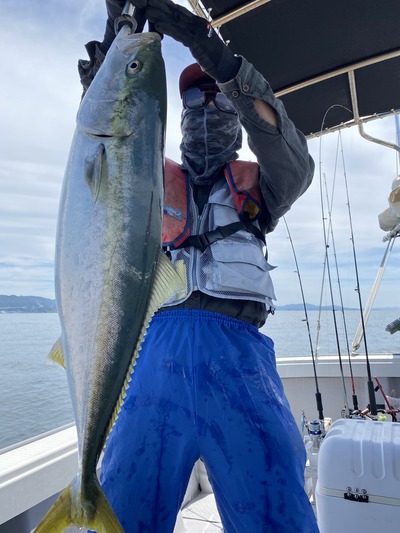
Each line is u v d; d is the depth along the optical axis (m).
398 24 2.62
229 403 1.35
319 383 3.89
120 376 1.26
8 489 1.81
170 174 1.68
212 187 1.69
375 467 1.86
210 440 1.33
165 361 1.43
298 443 1.40
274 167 1.51
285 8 2.51
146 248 1.28
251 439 1.31
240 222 1.59
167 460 1.34
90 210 1.25
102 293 1.25
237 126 1.72
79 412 1.23
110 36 1.48
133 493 1.30
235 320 1.51
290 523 1.24
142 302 1.28
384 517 1.82
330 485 1.91
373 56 2.87
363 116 3.50
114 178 1.26
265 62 2.92
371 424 2.18
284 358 4.09
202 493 3.06
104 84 1.29
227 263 1.52
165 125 1.34
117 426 1.42
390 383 3.81
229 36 2.72
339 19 2.60
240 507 1.27
